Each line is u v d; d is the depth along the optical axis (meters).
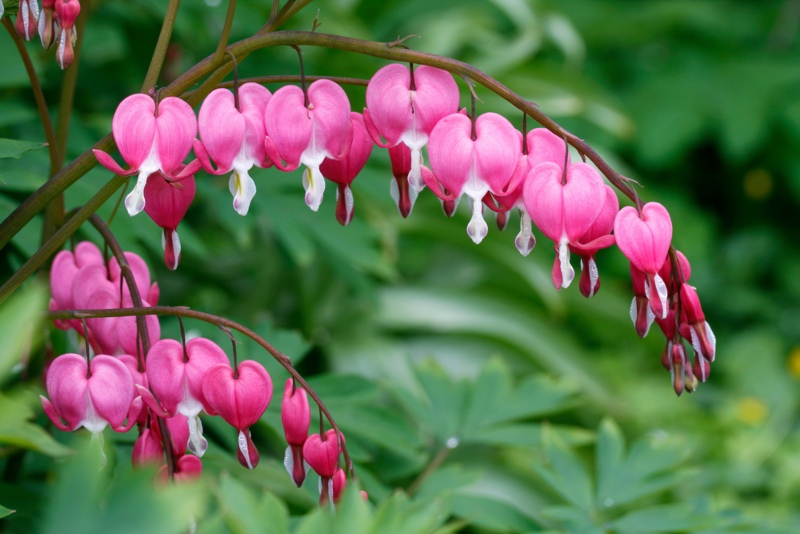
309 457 0.99
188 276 1.69
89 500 0.89
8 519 1.05
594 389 2.05
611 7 3.39
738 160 3.15
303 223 1.31
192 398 0.99
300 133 0.98
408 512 1.02
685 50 3.48
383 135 0.99
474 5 2.71
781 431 2.55
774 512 2.06
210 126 0.97
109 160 0.97
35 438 0.98
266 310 1.83
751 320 3.13
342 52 1.54
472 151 0.98
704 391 2.71
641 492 1.13
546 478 1.13
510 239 2.10
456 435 1.17
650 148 3.17
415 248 2.32
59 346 1.08
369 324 1.95
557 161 0.99
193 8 1.31
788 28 3.49
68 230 0.99
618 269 2.96
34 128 1.25
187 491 0.89
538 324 2.10
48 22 0.97
